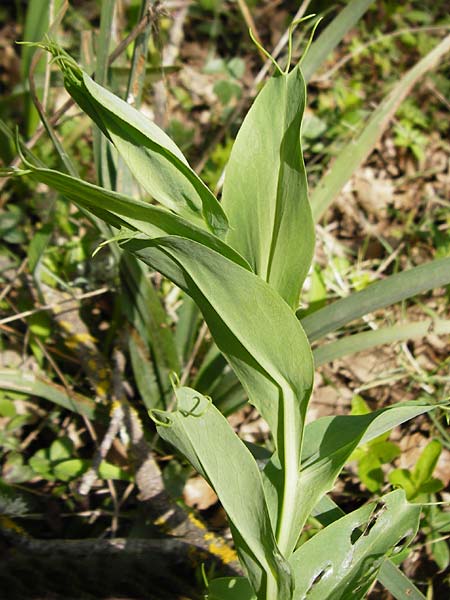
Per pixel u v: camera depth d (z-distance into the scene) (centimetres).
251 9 73
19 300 48
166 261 27
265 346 26
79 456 45
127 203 25
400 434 48
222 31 72
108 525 42
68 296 48
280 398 28
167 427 27
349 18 42
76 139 54
